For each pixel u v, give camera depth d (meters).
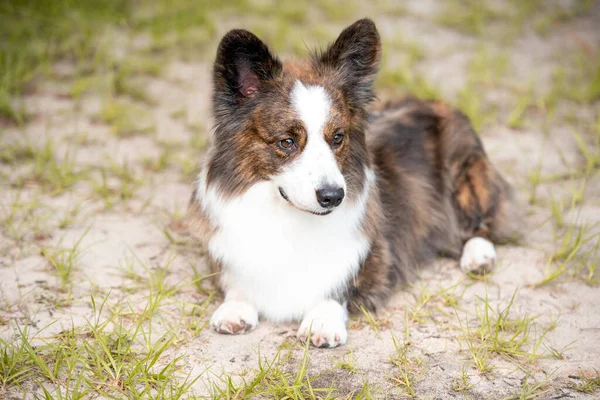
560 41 2.97
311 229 1.75
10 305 1.78
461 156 1.97
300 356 1.72
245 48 1.70
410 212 1.90
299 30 2.94
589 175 2.17
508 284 1.88
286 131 1.70
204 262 1.91
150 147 2.24
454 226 1.97
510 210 2.00
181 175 2.16
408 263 1.89
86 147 2.22
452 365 1.71
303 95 1.71
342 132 1.72
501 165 2.21
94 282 1.85
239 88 1.72
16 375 1.64
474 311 1.82
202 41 2.80
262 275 1.76
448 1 3.37
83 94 2.41
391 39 2.92
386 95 2.46
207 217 1.77
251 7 3.12
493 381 1.68
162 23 2.83
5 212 1.98
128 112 2.34
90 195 2.07
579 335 1.76
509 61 2.77
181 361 1.70
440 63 2.75
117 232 1.98
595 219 2.04
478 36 3.02
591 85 2.48
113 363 1.65
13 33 2.56
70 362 1.66
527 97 2.41
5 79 2.34
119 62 2.54
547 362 1.71
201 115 2.37
